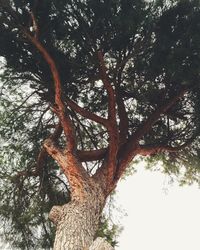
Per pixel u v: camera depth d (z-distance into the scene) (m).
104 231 11.38
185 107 9.81
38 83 9.07
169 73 8.33
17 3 7.94
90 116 8.67
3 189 10.61
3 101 10.01
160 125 10.10
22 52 8.59
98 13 7.91
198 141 10.31
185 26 8.28
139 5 7.83
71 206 7.95
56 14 7.97
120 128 9.39
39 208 10.78
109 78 8.60
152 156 11.62
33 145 10.50
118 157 9.13
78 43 8.30
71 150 8.46
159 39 8.19
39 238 10.86
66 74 8.73
